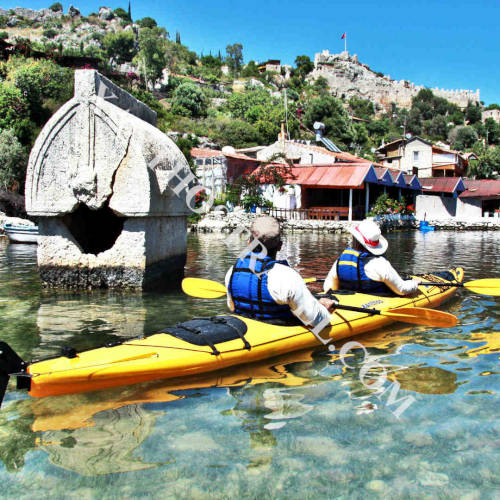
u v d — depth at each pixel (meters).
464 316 5.87
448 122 106.88
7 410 3.14
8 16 125.00
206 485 2.34
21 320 5.57
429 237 22.72
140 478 2.39
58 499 2.23
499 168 55.59
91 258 7.21
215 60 116.31
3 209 20.08
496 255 13.51
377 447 2.70
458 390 3.53
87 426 2.92
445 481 2.39
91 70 6.71
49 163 6.96
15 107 27.30
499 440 2.79
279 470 2.47
